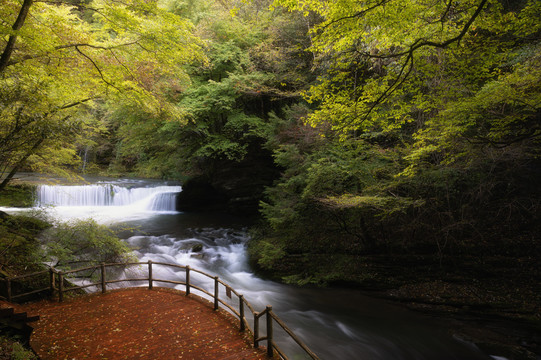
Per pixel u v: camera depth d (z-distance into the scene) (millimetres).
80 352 4785
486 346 7277
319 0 5465
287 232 13016
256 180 18844
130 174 31953
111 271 10000
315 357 3584
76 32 8016
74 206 20984
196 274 11672
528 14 5797
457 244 10836
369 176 10281
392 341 7812
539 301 8422
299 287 10883
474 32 8414
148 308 6449
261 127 16328
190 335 5379
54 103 7629
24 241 9047
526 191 11070
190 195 21453
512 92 6426
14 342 4539
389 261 11320
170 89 15172
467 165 9242
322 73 13188
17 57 7227
